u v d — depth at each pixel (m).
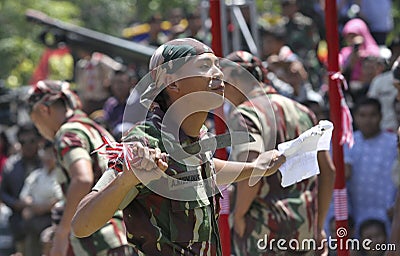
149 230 7.59
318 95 16.72
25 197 19.23
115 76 18.39
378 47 18.03
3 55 30.62
